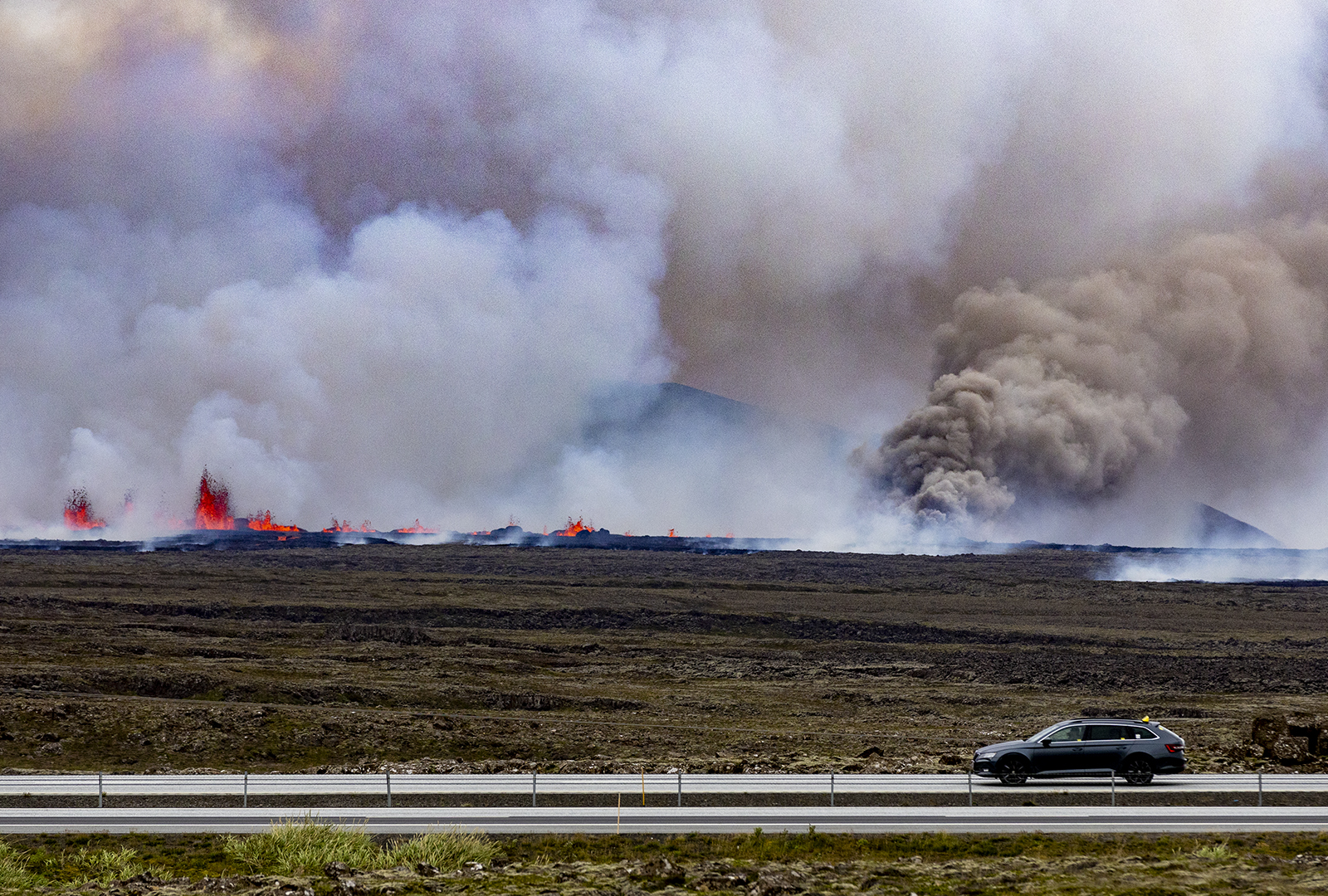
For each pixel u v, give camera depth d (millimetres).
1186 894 40375
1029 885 41938
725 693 129625
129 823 53969
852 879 43000
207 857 47781
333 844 47281
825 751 88750
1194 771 68812
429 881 42375
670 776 67938
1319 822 53906
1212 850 47312
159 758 87062
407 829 52594
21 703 94000
